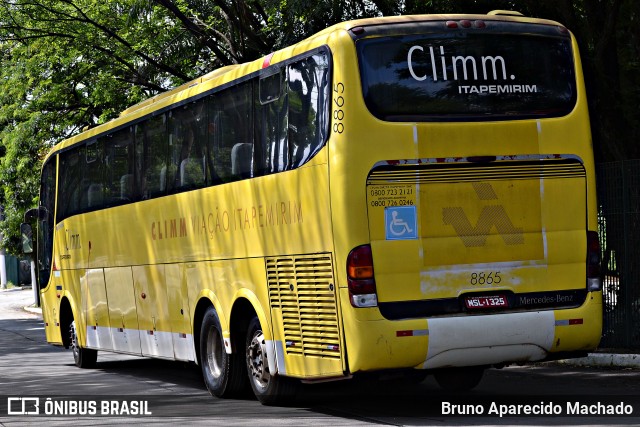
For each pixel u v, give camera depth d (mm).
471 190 11672
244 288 13711
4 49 35875
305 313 12211
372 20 11781
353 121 11438
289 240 12492
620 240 17250
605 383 14898
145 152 17109
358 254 11297
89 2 31250
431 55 11781
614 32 18750
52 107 36875
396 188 11445
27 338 31219
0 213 48188
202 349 15070
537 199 11938
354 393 14680
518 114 11984
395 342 11258
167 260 16250
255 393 13695
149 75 31703
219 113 14422
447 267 11531
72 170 20969
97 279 19500
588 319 12055
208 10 29312
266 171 13031
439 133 11617
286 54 12633
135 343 17859
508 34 12086
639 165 16984
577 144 12180
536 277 11867
